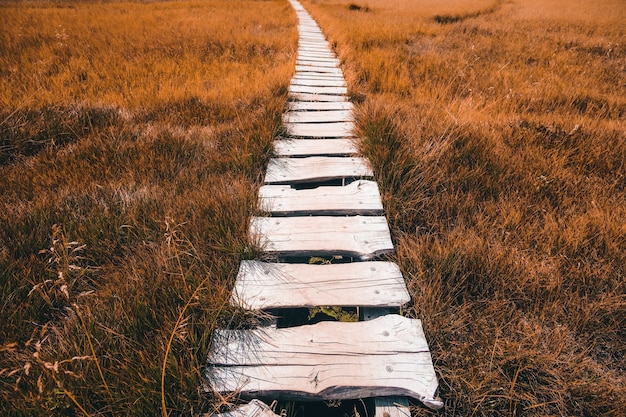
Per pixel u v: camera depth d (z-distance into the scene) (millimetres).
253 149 3678
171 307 1924
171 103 5086
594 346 1911
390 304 2068
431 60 8250
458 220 2721
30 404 1488
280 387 1642
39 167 3402
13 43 8680
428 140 3711
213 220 2586
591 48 9984
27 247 2377
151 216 2607
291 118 4949
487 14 17703
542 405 1661
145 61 7645
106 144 3742
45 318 2010
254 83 5980
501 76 7105
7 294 2045
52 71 6789
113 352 1707
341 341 1843
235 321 1978
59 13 14430
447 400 1703
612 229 2510
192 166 3463
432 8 19688
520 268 2254
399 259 2424
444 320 1979
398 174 3178
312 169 3529
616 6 20641
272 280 2211
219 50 8836
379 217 2799
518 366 1783
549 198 2961
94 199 2855
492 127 4234
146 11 16297
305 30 13258
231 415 1548
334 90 6336
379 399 1645
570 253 2389
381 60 7953
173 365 1631
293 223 2723
